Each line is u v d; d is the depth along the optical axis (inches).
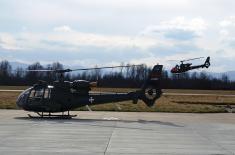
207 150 630.5
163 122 1103.6
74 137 757.9
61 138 740.0
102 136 781.9
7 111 1402.6
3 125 946.7
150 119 1196.5
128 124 1029.2
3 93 2329.0
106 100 1224.2
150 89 1257.4
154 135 813.2
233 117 1322.6
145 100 1254.3
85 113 1393.9
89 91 1236.5
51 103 1184.8
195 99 2354.8
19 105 1206.3
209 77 5689.0
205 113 1520.7
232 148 653.9
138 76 5039.4
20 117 1174.3
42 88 1196.5
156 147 653.9
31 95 1192.2
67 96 1199.6
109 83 5004.9
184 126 1002.7
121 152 598.9
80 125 978.7
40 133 807.7
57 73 1200.8
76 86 1206.9
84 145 660.7
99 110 1534.2
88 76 4409.5
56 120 1106.7
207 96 2746.1
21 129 871.1
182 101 2103.8
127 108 1585.9
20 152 581.0
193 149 639.1
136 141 720.3
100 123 1042.1
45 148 621.0
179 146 669.3
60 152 587.5
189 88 5541.3
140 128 939.3
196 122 1120.2
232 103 2005.4
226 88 5546.3
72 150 607.5
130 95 1243.2
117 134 816.9
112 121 1107.9
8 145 645.3
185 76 5575.8
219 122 1131.9
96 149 622.5
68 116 1182.3
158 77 1259.2
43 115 1232.2
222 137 796.6
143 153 593.9
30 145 648.4
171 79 5556.1
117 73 5068.9
